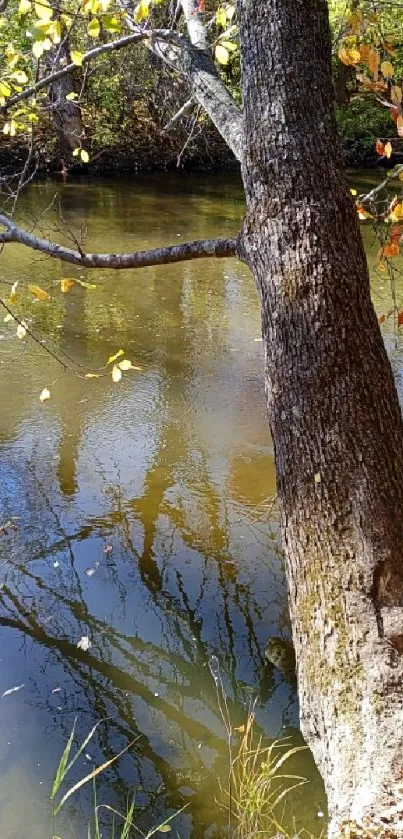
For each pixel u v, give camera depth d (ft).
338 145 8.75
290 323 8.52
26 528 14.26
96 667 11.18
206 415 18.80
